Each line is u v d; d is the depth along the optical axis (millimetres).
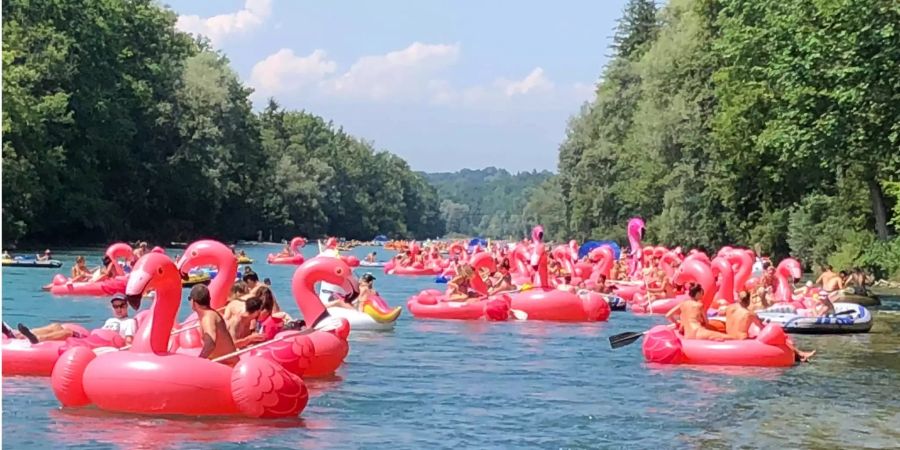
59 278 30953
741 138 40688
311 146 144750
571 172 80375
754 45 35438
